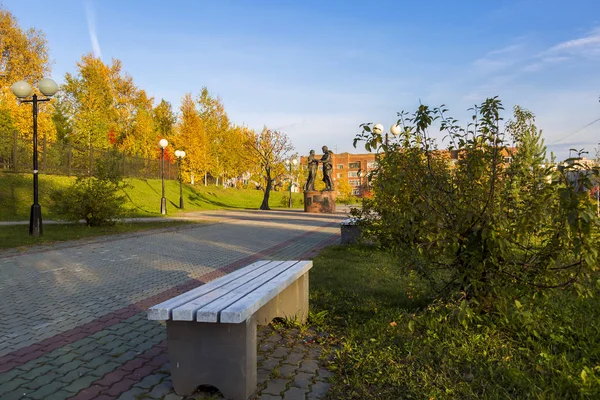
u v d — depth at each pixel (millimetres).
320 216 24016
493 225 3236
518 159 3506
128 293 5566
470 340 3312
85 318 4410
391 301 4758
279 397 2666
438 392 2578
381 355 3156
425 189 3590
